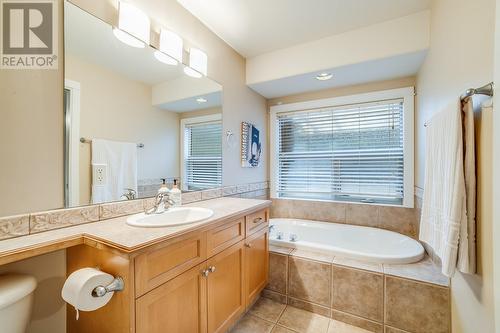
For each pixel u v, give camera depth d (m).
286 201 2.97
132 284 0.86
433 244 1.30
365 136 2.58
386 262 1.72
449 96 1.35
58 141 1.09
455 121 1.05
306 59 2.22
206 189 2.02
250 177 2.69
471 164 1.01
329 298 1.75
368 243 2.42
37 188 1.01
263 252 1.87
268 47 2.32
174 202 1.57
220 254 1.34
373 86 2.48
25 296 0.85
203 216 1.42
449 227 1.06
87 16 1.21
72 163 1.14
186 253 1.11
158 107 1.63
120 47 1.37
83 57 1.20
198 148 1.95
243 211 1.54
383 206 2.46
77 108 1.17
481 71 0.98
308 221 2.78
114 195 1.35
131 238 0.93
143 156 1.54
